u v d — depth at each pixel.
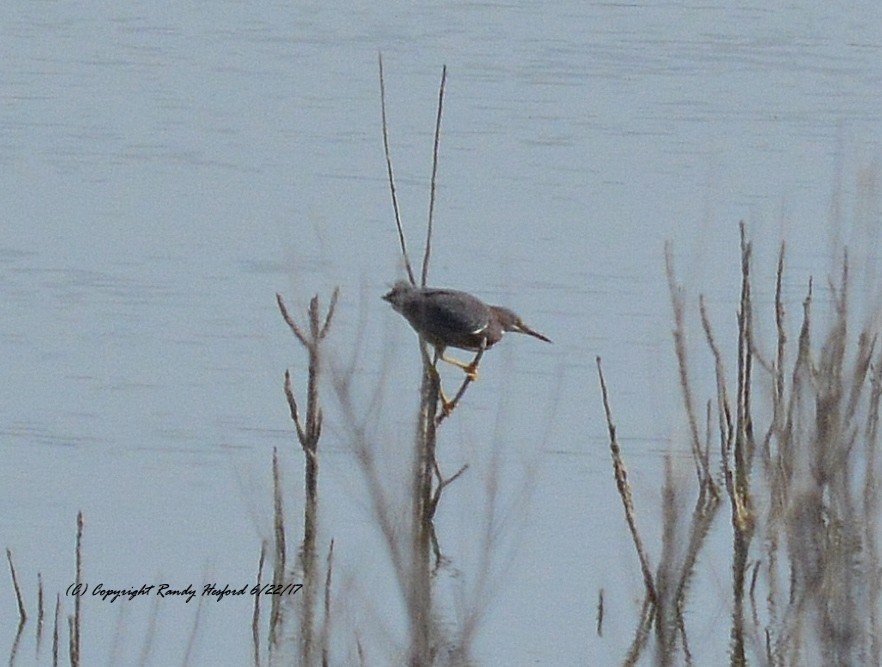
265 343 20.41
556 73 38.38
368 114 34.25
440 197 27.48
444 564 14.21
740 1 47.12
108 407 18.38
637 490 15.92
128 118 33.59
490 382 18.89
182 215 26.42
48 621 13.88
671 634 12.30
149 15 45.12
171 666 13.22
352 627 11.12
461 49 41.28
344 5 46.84
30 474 16.72
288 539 15.12
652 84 37.06
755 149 30.83
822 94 35.84
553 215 26.31
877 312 10.35
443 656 9.62
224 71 38.50
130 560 14.96
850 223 23.47
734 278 22.62
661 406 17.83
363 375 17.47
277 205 27.12
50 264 23.61
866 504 10.23
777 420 11.56
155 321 21.25
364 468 9.62
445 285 22.81
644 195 27.56
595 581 14.42
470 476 16.20
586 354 19.86
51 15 44.84
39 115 33.69
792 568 10.64
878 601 10.12
